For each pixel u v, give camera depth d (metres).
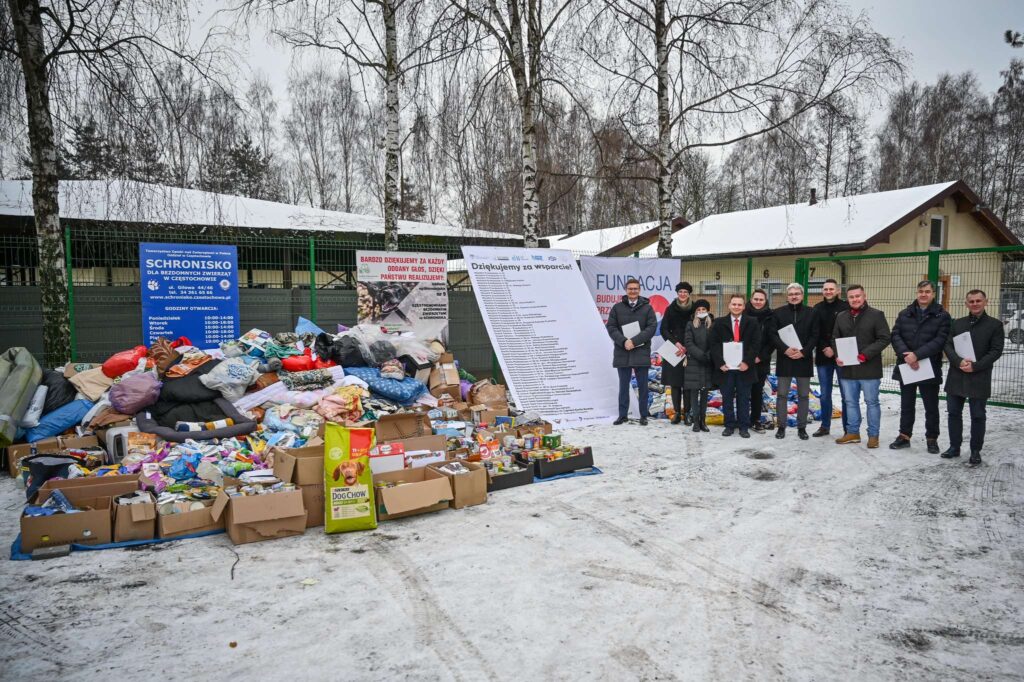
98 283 9.71
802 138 11.46
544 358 9.57
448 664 3.15
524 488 6.21
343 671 3.09
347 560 4.46
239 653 3.26
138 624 3.56
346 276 11.66
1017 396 11.62
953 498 5.86
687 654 3.25
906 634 3.47
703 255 20.50
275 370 7.70
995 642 3.39
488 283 9.61
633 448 7.82
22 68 8.02
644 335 8.92
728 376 8.34
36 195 8.20
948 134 31.69
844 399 8.03
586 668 3.12
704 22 11.12
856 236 17.62
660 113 11.74
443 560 4.45
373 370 8.13
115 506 4.84
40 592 3.94
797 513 5.46
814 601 3.86
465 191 12.09
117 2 8.09
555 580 4.13
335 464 5.01
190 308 8.87
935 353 7.31
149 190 9.18
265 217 13.16
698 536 4.92
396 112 10.77
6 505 5.60
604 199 11.98
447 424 7.21
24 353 7.46
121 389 6.68
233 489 5.06
